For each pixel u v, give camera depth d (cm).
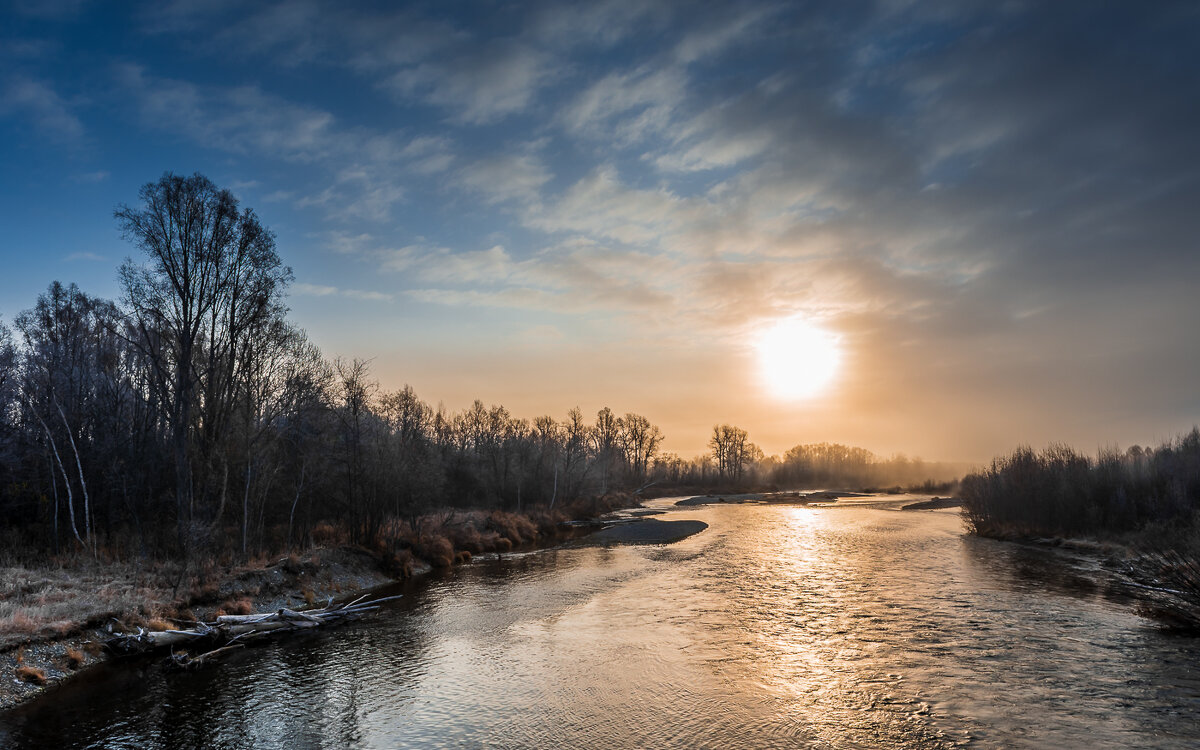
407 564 4088
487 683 2005
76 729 1658
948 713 1688
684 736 1598
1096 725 1586
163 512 3722
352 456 4222
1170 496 4550
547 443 9031
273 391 3938
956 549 4862
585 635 2545
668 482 16562
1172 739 1501
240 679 2045
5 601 2284
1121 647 2231
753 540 5631
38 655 2027
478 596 3341
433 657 2288
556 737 1605
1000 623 2580
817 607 2955
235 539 3662
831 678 1989
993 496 5934
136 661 2206
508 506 7488
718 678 2016
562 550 5212
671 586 3538
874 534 6022
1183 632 2423
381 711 1786
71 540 3294
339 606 3092
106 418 4044
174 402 3384
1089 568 3894
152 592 2650
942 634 2438
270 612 2838
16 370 3869
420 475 4784
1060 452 5666
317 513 4619
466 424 11394
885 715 1692
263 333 3772
